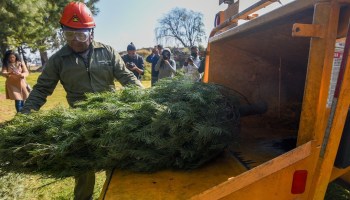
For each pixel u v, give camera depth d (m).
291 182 1.32
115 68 2.65
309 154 1.31
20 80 6.74
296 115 2.53
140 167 1.66
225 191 1.26
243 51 2.59
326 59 1.25
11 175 3.03
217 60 2.69
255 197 1.30
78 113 1.83
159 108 1.72
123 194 1.44
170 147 1.65
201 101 1.79
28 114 2.05
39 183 3.43
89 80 2.55
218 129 1.63
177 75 2.27
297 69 2.46
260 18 1.70
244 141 2.18
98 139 1.66
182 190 1.47
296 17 1.53
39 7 14.45
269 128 2.55
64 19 2.34
